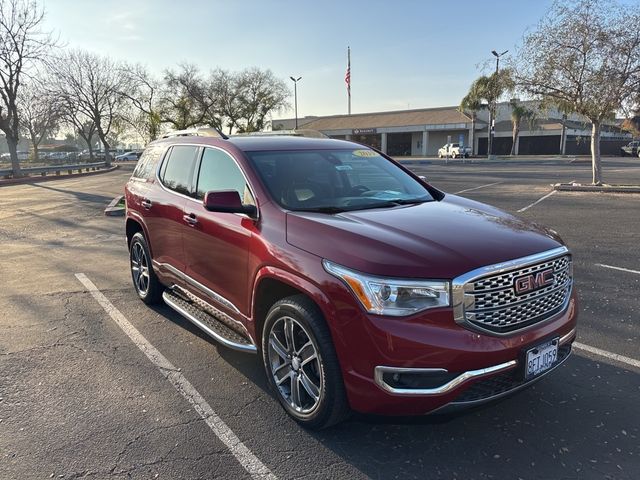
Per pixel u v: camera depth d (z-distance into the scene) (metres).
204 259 4.32
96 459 3.06
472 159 47.81
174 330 5.11
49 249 9.36
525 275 3.00
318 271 3.07
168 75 35.31
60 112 51.97
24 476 2.90
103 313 5.64
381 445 3.18
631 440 3.18
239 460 3.04
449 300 2.79
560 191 17.80
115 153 95.62
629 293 6.00
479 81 44.62
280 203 3.72
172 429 3.38
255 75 48.03
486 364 2.82
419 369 2.76
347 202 3.96
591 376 4.01
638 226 10.39
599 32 16.27
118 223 12.66
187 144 5.08
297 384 3.36
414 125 63.66
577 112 18.31
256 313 3.68
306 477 2.89
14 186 28.64
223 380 4.06
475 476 2.88
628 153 53.06
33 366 4.32
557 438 3.22
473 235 3.19
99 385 3.98
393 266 2.83
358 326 2.86
